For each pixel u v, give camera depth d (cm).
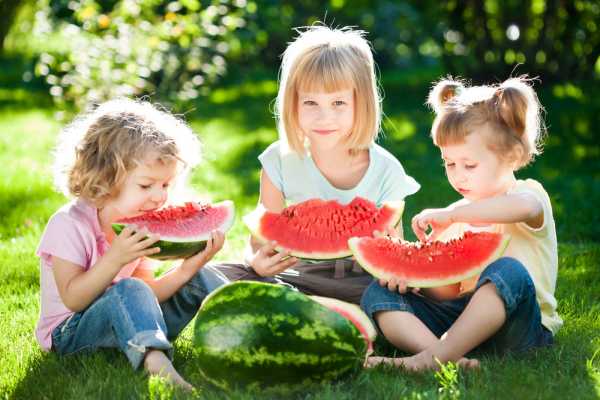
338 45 460
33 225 709
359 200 439
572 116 1401
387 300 403
